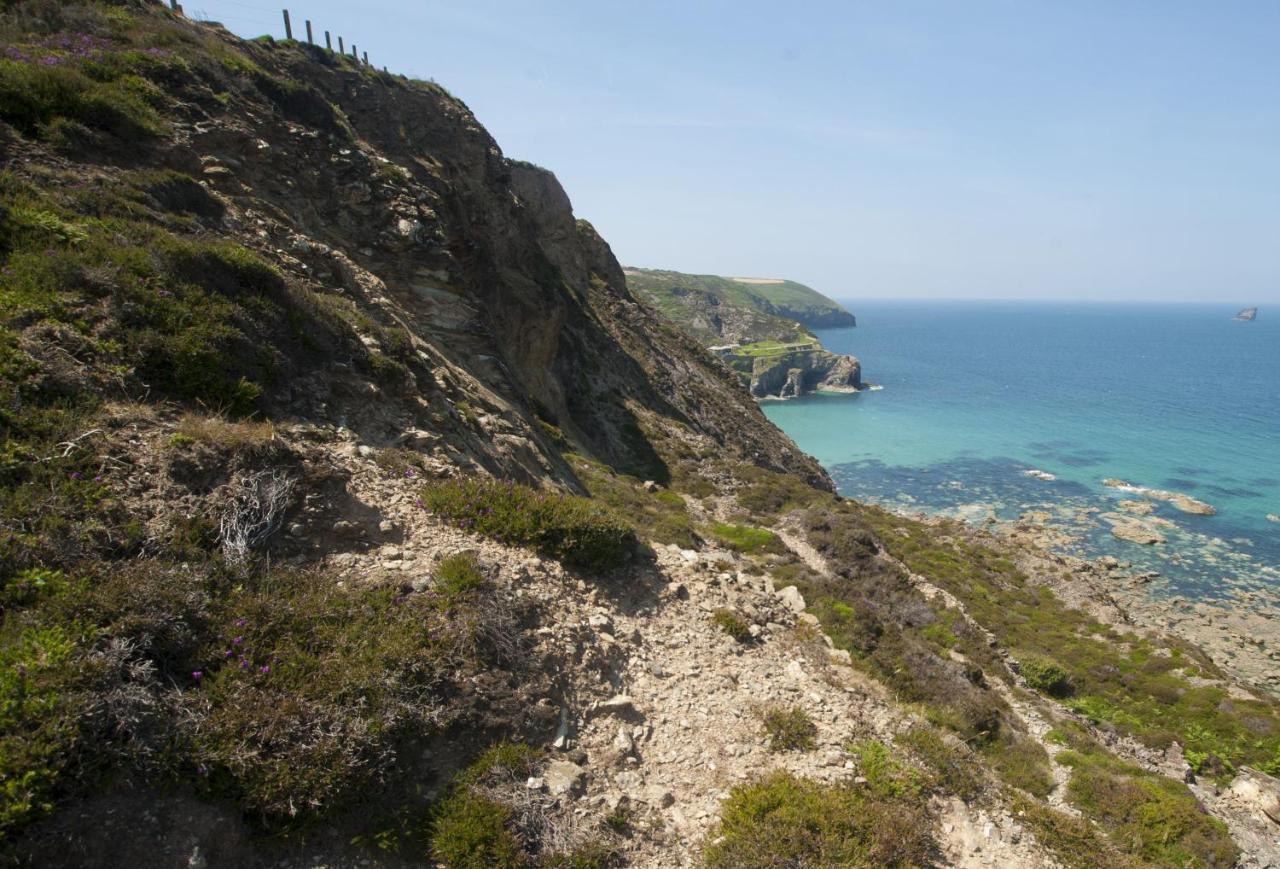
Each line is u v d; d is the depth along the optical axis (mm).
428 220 22656
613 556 11086
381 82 30125
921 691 13828
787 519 31281
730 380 68875
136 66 15719
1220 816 14492
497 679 7512
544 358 34938
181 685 5988
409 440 11391
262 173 17422
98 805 4938
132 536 6895
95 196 10844
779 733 8844
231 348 9719
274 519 8234
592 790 7180
